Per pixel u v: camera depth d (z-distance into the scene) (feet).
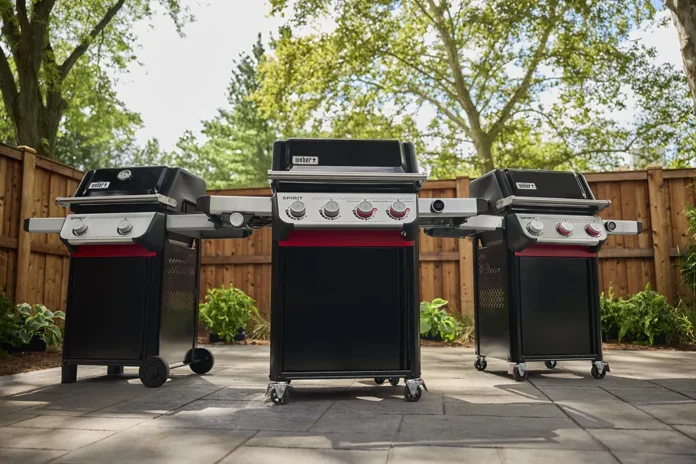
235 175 82.64
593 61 42.55
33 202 17.49
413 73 45.98
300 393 9.44
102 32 40.24
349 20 42.47
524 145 46.93
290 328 8.91
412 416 7.43
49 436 6.33
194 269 12.03
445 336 19.47
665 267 20.15
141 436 6.33
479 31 41.65
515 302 10.98
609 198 20.97
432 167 47.93
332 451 5.66
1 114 43.73
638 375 11.50
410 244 9.02
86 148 85.30
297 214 8.61
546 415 7.43
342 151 9.12
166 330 10.75
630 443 5.92
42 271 18.15
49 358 14.85
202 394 9.30
